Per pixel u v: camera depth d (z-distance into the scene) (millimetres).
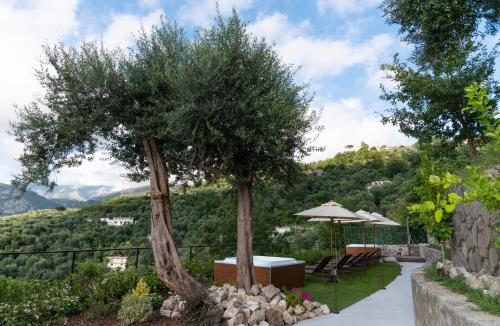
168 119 6109
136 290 6785
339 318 6777
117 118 6676
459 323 2986
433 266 6566
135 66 6664
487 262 4367
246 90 6434
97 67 6320
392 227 22469
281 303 6648
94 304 6340
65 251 6988
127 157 7566
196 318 5852
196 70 6035
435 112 7102
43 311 5770
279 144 6457
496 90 6598
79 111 6500
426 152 6500
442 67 7031
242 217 7770
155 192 6633
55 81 6461
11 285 6223
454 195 1945
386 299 8758
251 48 6879
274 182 8406
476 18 7062
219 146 6602
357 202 32031
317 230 21672
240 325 5699
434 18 7371
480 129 7023
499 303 3070
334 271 11578
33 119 6340
